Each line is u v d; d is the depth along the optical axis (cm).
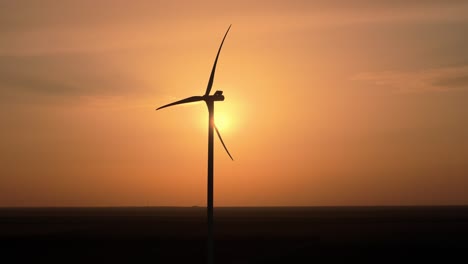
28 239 9931
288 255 7244
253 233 11794
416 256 7138
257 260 6700
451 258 6912
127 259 6800
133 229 13462
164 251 7775
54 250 7931
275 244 8950
